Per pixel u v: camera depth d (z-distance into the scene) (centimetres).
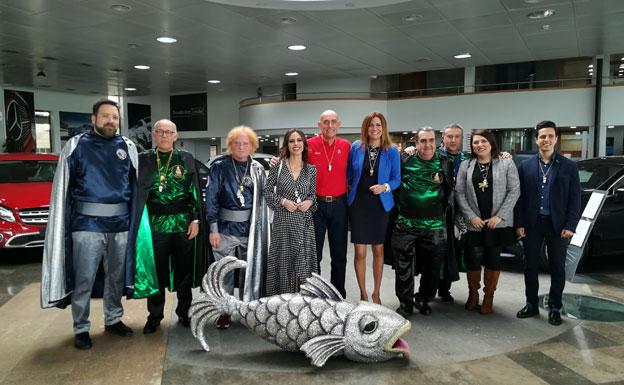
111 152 344
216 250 372
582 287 505
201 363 312
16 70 1403
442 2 784
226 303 324
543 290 495
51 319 400
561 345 342
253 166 379
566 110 1545
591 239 571
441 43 1093
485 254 408
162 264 364
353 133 1827
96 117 340
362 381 287
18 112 1819
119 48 1116
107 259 352
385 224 402
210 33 980
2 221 606
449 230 422
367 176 396
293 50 1152
